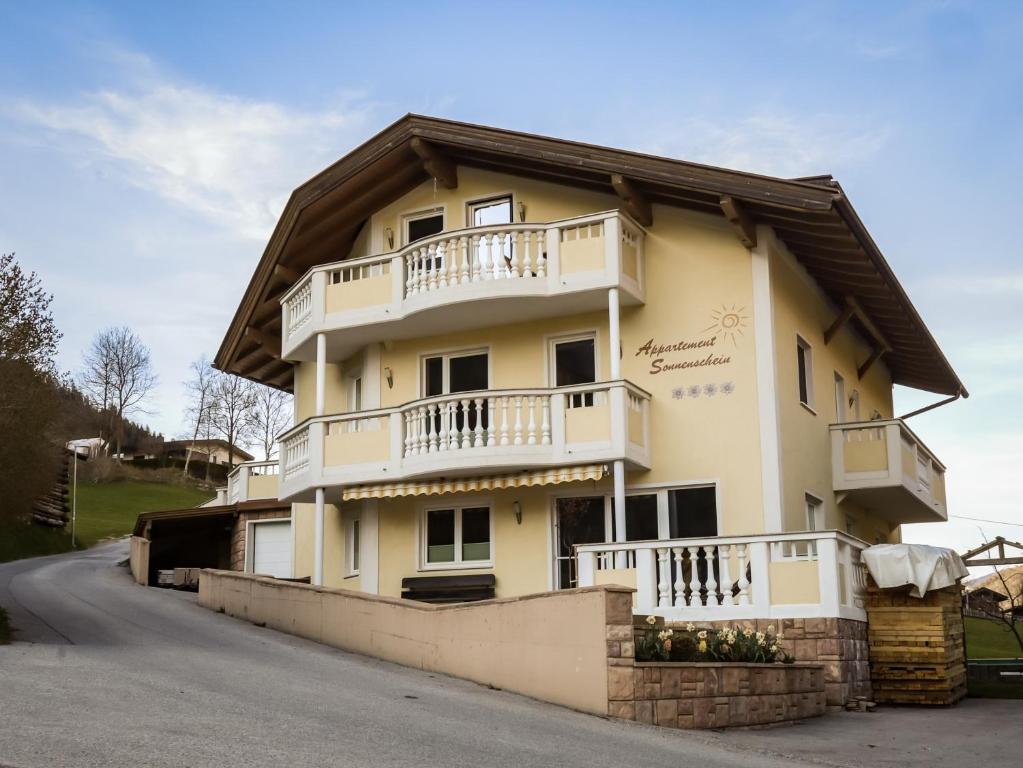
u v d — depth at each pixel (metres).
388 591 24.97
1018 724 16.36
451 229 25.84
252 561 35.12
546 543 23.62
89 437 105.25
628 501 23.19
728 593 18.73
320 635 20.30
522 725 12.78
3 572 36.50
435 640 17.08
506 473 23.08
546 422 22.61
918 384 34.31
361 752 10.04
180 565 41.12
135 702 11.54
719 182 21.64
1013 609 37.81
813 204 20.86
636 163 22.34
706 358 22.94
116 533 70.94
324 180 25.64
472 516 24.62
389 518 25.31
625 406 22.17
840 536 18.52
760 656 16.34
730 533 22.16
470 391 23.55
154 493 90.00
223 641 19.34
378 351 26.28
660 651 15.04
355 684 14.90
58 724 9.96
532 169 24.38
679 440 22.89
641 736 12.99
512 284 23.12
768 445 22.16
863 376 29.92
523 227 23.39
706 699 14.76
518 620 15.52
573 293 22.88
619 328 23.84
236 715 11.32
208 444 103.69
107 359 109.75
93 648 16.50
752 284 22.80
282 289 28.92
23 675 12.80
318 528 24.66
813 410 24.88
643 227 23.88
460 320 24.64
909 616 19.11
